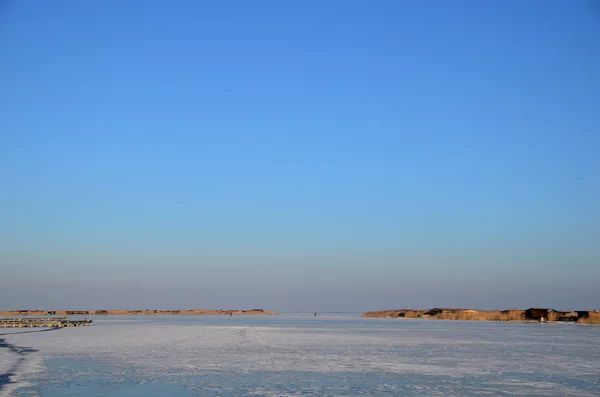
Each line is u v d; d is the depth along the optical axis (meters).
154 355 37.91
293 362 34.34
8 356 36.72
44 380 26.50
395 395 23.53
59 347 44.00
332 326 96.88
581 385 26.25
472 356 38.78
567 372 30.55
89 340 52.56
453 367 32.44
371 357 37.69
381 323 117.44
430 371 30.62
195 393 23.52
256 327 89.62
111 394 23.14
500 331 76.06
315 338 58.34
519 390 24.88
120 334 63.62
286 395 23.31
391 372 30.11
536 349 44.75
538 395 23.77
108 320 136.75
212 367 31.59
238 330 76.88
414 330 79.69
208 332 70.19
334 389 24.75
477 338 59.28
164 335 62.22
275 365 32.72
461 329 83.56
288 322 124.50
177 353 39.50
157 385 25.33
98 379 26.88
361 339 56.94
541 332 73.19
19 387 24.55
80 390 23.92
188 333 67.19
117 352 39.97
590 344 50.34
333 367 32.00
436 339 57.41
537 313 129.62
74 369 30.31
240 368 31.23
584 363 34.75
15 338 55.38
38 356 36.84
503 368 32.12
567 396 23.56
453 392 24.30
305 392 24.02
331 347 45.88
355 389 24.81
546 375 29.38
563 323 114.06
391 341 53.91
